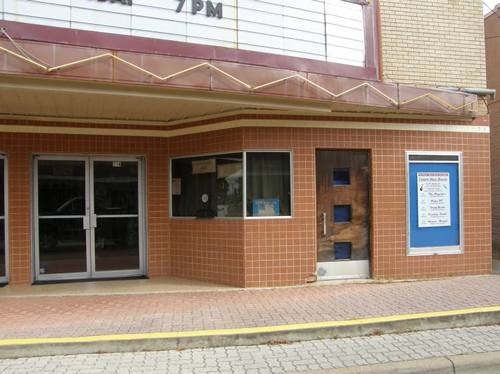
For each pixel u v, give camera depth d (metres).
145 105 7.79
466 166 9.50
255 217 8.34
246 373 4.95
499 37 12.84
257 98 7.61
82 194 9.16
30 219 8.74
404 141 9.09
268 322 6.21
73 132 8.90
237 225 8.40
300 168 8.51
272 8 7.89
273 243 8.38
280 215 8.50
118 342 5.55
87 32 6.78
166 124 9.29
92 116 8.80
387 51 9.30
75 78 6.41
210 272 8.79
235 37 7.62
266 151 8.42
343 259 8.88
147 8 7.11
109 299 7.59
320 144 8.62
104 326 6.07
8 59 6.13
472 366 5.25
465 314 6.55
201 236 8.92
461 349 5.63
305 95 7.69
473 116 9.32
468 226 9.47
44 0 6.60
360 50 8.69
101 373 4.93
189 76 6.98
